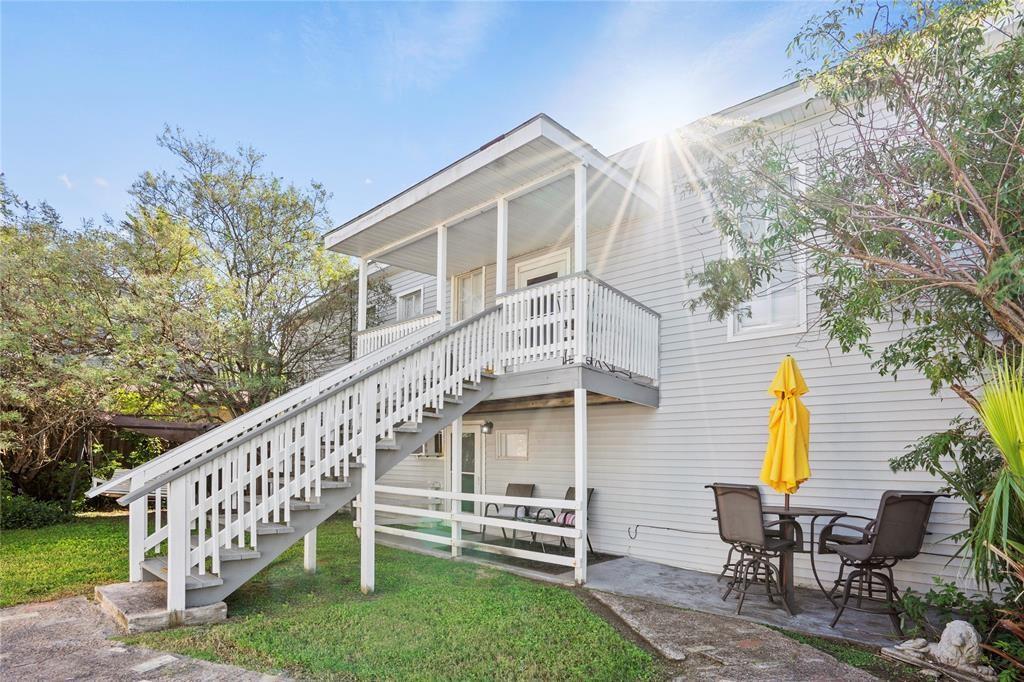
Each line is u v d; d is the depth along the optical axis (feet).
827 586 19.66
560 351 21.18
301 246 38.70
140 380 30.37
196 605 14.85
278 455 16.55
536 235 29.19
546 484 29.09
